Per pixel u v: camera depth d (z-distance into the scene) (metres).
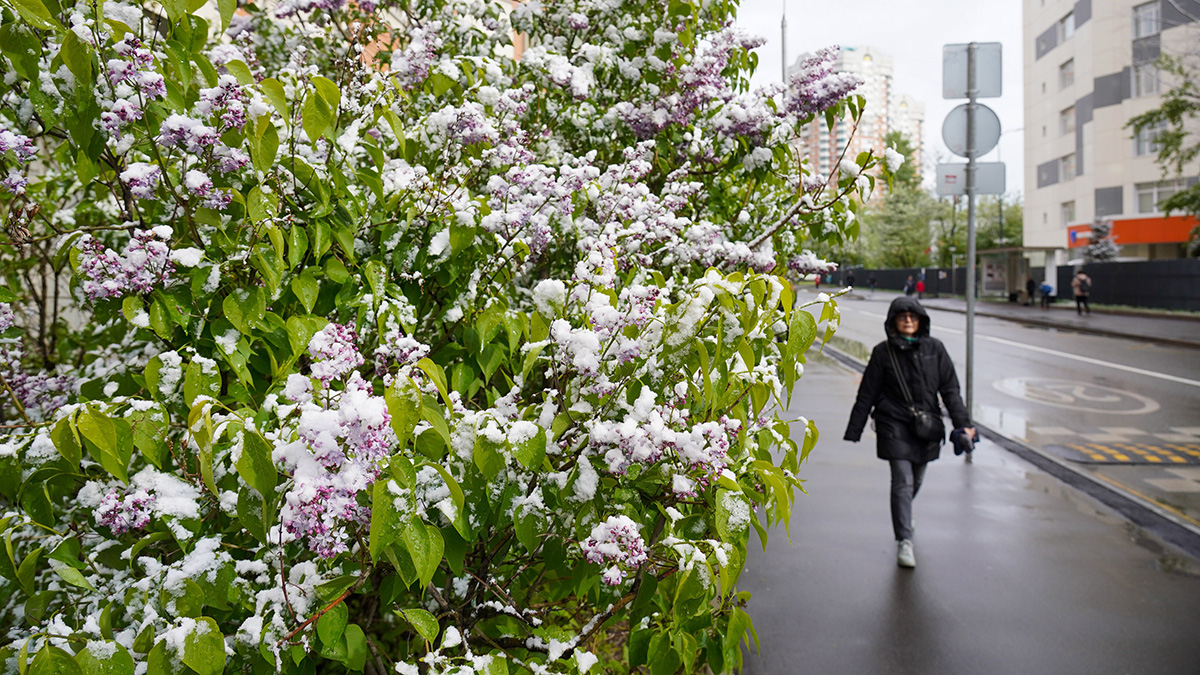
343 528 1.48
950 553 5.47
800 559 5.35
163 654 1.32
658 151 3.88
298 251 1.92
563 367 1.91
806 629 4.30
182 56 1.93
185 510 1.57
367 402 1.32
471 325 2.35
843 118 3.63
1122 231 39.97
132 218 2.10
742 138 3.79
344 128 2.48
